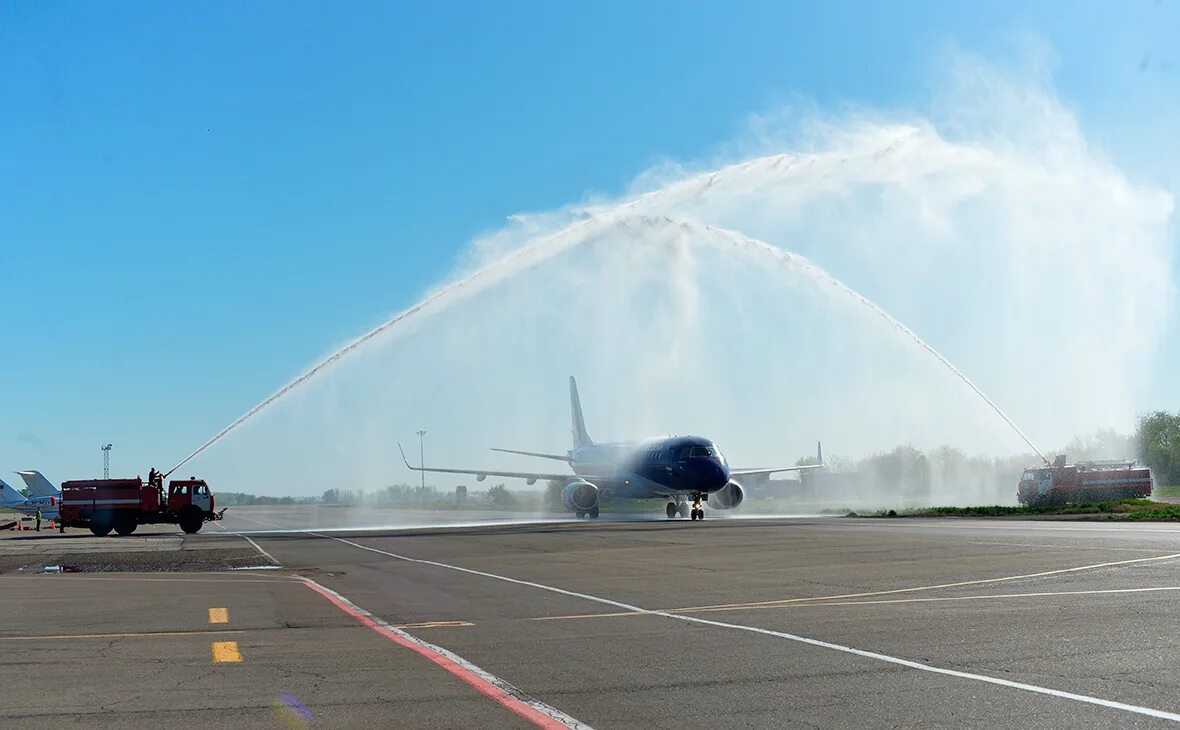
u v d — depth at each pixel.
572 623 16.97
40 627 17.05
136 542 48.53
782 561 29.22
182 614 18.88
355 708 10.32
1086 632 14.63
